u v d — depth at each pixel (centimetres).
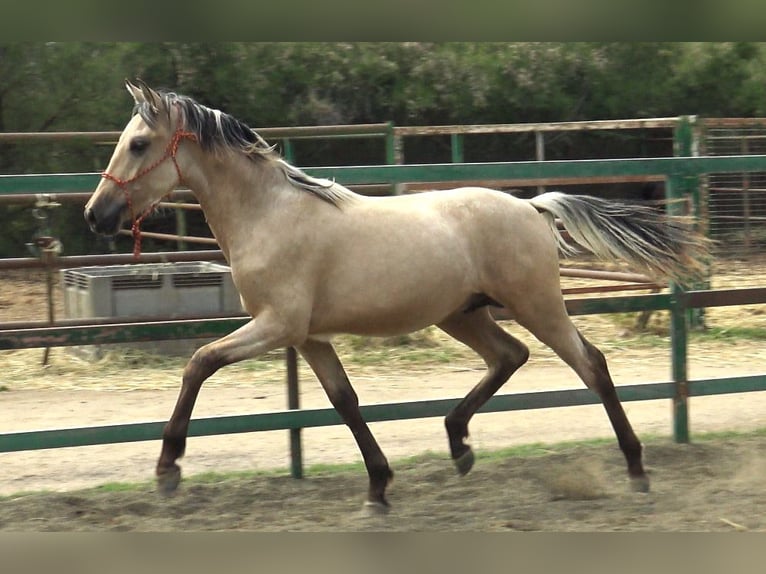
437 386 1162
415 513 716
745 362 1244
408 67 2092
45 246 1009
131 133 677
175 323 764
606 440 923
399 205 709
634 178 1194
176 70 1952
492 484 790
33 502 742
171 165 683
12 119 1922
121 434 753
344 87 2066
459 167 788
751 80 2131
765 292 882
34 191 714
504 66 2097
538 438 958
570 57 2130
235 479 817
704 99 2189
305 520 705
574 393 840
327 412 801
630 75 2169
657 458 852
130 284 1298
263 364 1286
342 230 684
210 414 1035
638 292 1526
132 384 1190
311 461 891
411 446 940
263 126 2019
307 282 675
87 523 700
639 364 1238
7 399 1123
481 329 782
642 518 693
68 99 1916
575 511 712
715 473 807
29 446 733
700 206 967
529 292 724
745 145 1445
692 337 1387
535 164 806
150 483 811
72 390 1165
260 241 675
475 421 1036
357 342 1343
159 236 1327
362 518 705
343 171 767
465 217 716
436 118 2166
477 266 717
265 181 688
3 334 725
